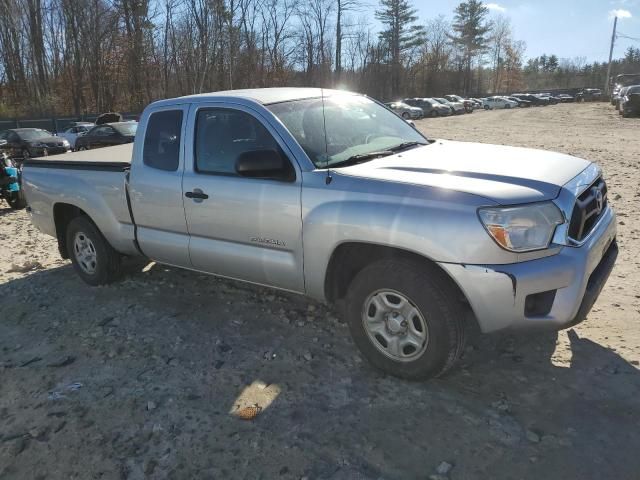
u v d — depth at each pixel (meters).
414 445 2.82
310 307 4.54
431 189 3.07
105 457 2.85
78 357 3.93
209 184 3.97
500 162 3.51
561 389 3.22
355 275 3.70
